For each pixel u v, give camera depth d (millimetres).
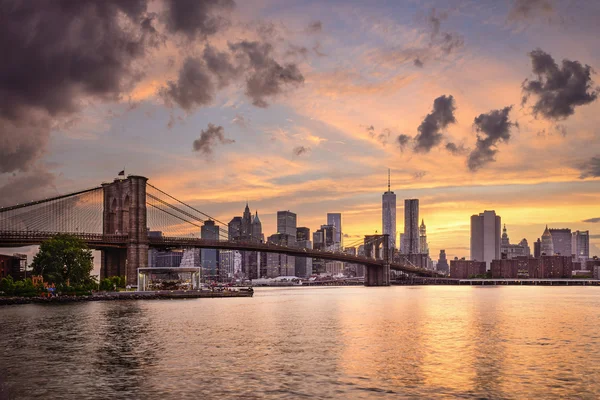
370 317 123250
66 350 70125
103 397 47844
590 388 52438
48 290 182125
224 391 49875
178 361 62938
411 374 57344
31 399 47406
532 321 114625
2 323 101812
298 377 55344
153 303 168000
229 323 104562
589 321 114875
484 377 56375
